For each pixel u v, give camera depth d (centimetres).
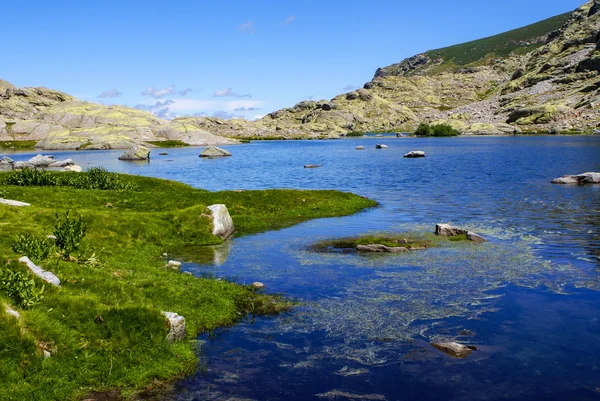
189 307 1752
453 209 4259
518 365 1342
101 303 1530
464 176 6981
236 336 1588
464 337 1538
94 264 2027
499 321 1666
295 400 1184
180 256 2684
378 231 3350
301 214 4084
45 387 1174
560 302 1847
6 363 1182
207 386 1259
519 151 11438
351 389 1231
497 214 3931
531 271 2278
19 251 1817
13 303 1380
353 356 1422
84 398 1187
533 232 3188
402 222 3700
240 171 8862
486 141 16912
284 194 4609
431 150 13325
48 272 1638
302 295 1994
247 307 1861
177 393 1223
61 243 1989
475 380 1264
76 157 12444
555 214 3831
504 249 2730
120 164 10531
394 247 2753
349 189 6000
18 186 4153
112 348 1377
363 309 1814
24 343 1250
